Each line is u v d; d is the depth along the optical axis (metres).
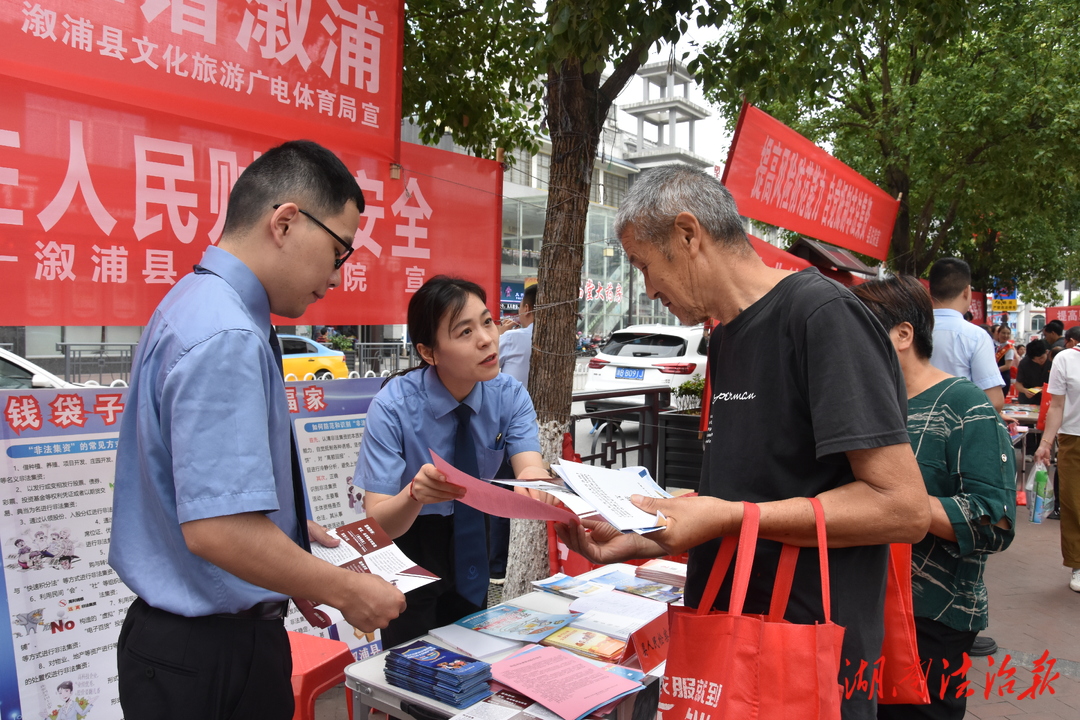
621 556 1.66
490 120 5.09
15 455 2.21
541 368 3.16
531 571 3.16
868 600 1.38
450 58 4.64
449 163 3.44
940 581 2.02
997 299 18.91
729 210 1.48
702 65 3.66
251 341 1.23
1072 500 4.54
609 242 25.83
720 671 1.27
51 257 2.28
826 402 1.26
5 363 5.39
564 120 3.07
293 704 1.48
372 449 2.09
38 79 2.22
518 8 3.62
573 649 1.78
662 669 1.71
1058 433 4.69
